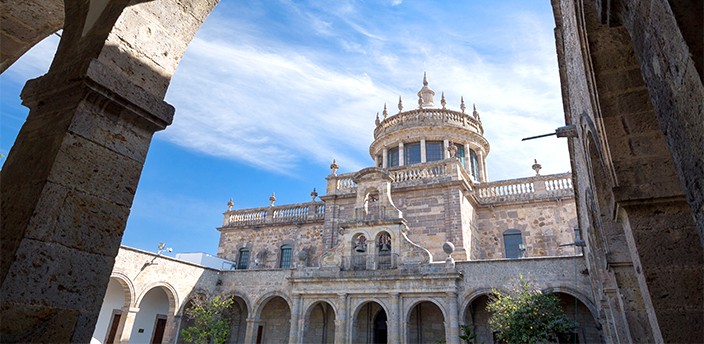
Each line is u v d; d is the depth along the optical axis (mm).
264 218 34344
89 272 3867
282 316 28359
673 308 4234
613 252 7500
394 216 23781
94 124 4133
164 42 5031
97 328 24641
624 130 5074
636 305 7082
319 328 26578
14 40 7059
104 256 4020
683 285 4293
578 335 21016
